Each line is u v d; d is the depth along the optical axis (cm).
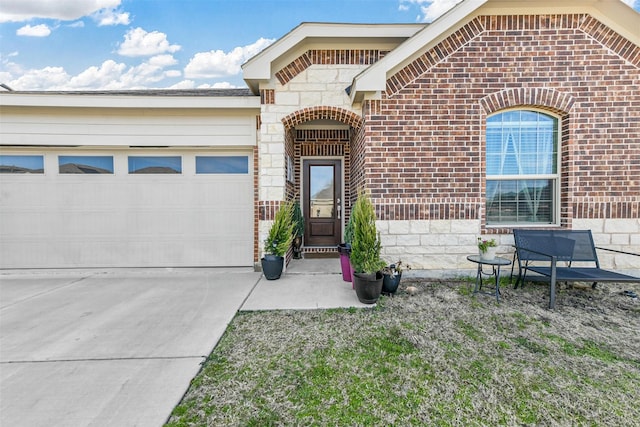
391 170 555
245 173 670
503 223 573
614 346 318
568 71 540
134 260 664
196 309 425
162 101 604
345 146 835
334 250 815
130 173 659
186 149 659
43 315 404
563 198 553
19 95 585
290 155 730
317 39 585
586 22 536
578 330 356
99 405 227
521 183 572
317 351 308
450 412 222
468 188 554
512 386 252
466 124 551
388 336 340
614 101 538
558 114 556
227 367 279
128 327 366
